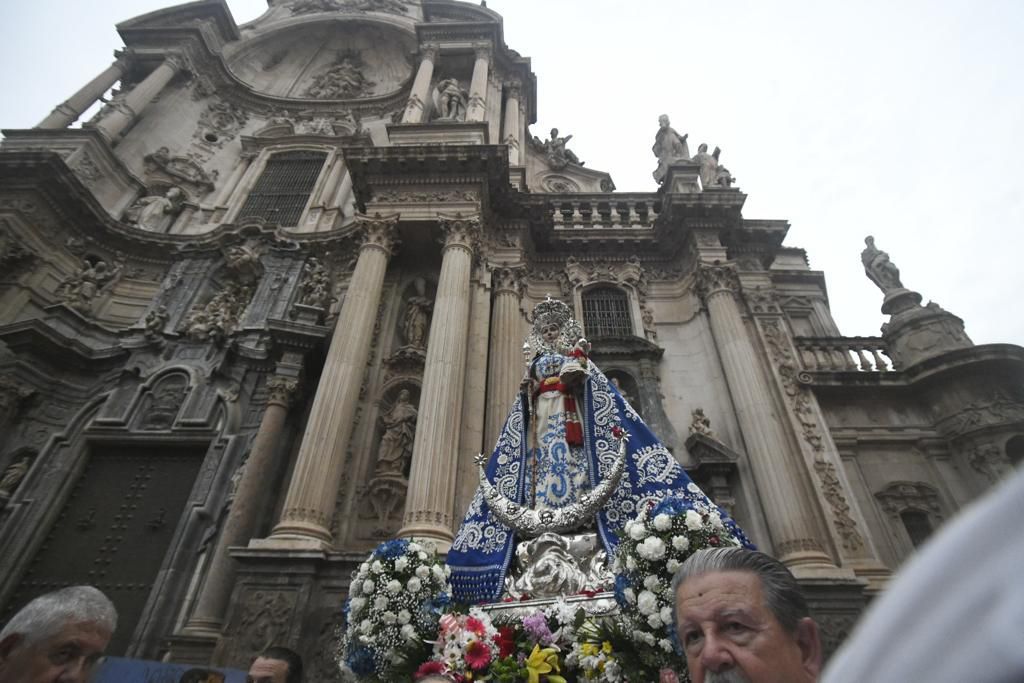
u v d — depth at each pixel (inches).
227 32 897.5
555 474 176.1
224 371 493.0
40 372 490.3
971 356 434.3
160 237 620.4
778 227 547.5
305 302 530.0
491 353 448.8
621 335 506.3
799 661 74.4
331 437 366.6
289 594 299.4
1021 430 411.8
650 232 566.9
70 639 91.3
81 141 623.2
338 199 709.9
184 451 464.1
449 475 348.2
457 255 458.9
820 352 499.8
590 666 127.3
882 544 389.7
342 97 885.8
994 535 22.8
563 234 564.1
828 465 409.4
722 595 77.9
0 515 424.5
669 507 137.9
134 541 417.1
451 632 139.3
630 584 130.4
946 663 21.1
